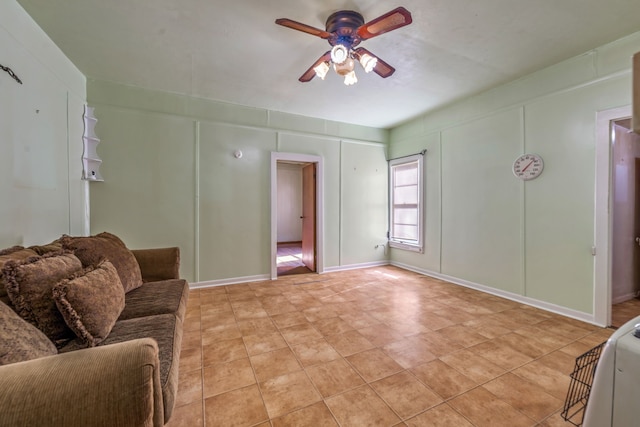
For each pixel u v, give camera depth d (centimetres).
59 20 208
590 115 254
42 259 137
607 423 77
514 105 312
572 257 269
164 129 346
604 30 221
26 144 197
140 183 335
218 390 167
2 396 78
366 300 323
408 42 238
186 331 244
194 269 366
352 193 481
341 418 145
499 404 154
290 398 160
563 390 165
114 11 199
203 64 277
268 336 235
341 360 199
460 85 325
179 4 192
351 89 336
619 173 310
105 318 137
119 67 283
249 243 400
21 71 192
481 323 258
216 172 377
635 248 332
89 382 85
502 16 204
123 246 231
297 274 447
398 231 502
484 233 349
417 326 253
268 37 231
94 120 307
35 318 120
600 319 251
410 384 172
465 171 372
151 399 91
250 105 392
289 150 424
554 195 280
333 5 192
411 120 459
